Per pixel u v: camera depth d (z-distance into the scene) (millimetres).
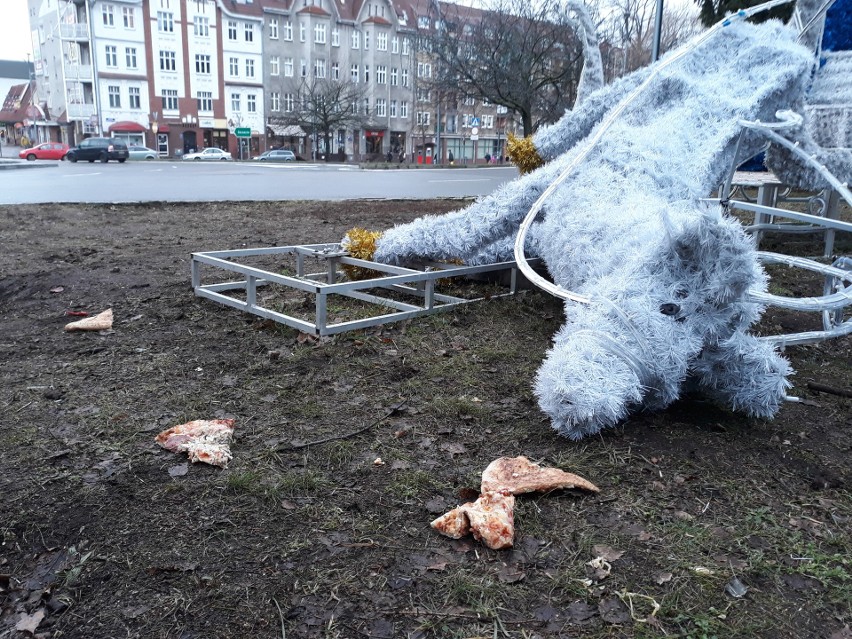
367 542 2631
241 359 4566
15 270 7543
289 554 2562
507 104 33062
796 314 5938
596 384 3260
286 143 70188
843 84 7895
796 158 7379
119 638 2184
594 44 6500
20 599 2363
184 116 63969
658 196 4652
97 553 2570
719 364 3627
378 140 74312
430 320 5348
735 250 3316
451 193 18859
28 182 21266
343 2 71125
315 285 4844
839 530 2738
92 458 3254
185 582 2424
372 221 12180
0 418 3682
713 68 5816
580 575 2457
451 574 2459
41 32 72375
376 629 2213
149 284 6762
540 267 6324
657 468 3184
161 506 2859
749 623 2240
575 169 5195
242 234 10438
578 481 2963
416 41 47812
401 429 3555
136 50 61094
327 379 4203
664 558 2549
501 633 2195
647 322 3391
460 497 2941
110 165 37344
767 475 3146
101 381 4215
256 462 3209
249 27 65312
